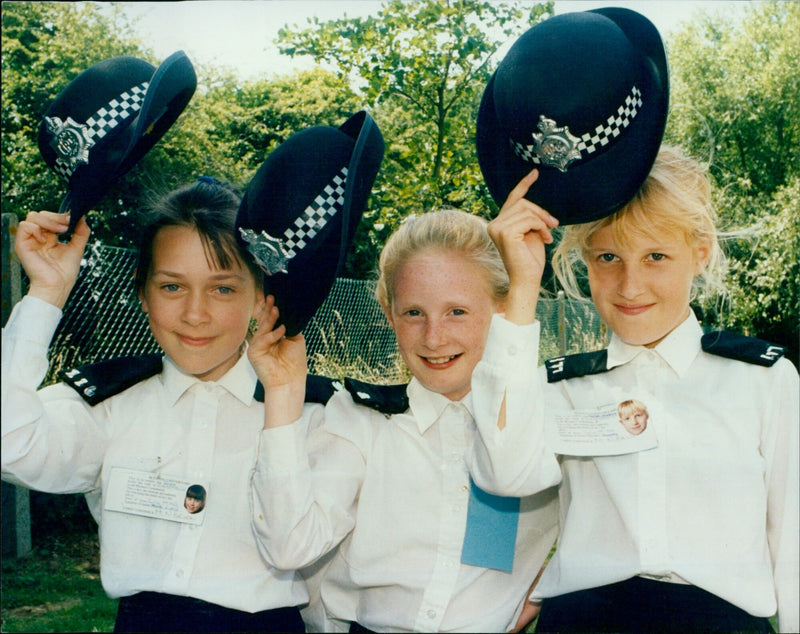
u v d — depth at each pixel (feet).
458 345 6.08
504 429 5.42
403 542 6.18
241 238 5.93
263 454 5.74
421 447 6.36
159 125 6.80
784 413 5.77
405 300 6.12
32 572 7.66
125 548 6.20
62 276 6.37
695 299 7.40
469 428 6.35
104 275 9.61
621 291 6.00
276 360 5.87
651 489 5.82
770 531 5.73
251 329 7.54
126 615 6.09
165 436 6.45
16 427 5.90
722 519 5.68
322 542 5.81
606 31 5.59
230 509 6.28
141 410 6.55
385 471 6.34
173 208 6.28
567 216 5.70
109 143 6.32
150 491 6.26
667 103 5.69
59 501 8.71
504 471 5.44
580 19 5.70
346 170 5.84
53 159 6.45
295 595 6.32
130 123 6.41
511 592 6.21
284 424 5.77
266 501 5.67
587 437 5.97
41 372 6.13
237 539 6.22
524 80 5.51
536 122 5.46
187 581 6.07
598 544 5.96
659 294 5.96
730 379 5.98
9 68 8.34
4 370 5.95
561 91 5.40
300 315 5.84
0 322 8.86
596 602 5.90
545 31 5.65
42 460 6.04
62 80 8.43
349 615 6.40
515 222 5.50
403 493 6.28
